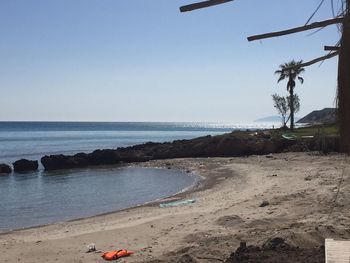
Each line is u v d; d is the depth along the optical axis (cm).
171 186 2919
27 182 3459
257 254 729
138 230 1429
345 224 1051
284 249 757
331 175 2380
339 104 444
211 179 3052
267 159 3991
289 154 4181
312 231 905
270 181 2538
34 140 10381
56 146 8162
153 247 1179
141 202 2361
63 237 1435
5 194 2802
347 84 435
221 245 937
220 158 4591
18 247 1314
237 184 2609
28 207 2316
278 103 7250
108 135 13312
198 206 1880
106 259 1095
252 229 1179
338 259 539
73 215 2069
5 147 7856
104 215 1903
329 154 3684
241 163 3925
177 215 1642
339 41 448
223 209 1667
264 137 4844
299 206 1492
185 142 5334
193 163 4319
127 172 3994
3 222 1931
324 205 1435
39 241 1392
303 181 2300
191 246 1028
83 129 19638
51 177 3800
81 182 3362
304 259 662
